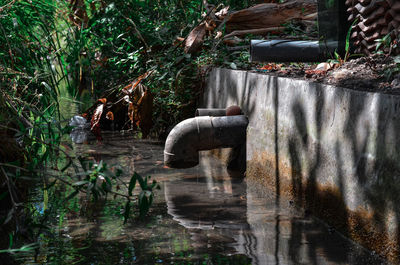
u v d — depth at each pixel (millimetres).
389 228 3564
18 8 5406
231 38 9211
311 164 4699
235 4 10219
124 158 7027
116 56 9844
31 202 4855
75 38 5711
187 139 6293
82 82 9852
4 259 3574
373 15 5590
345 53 6195
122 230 4223
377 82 4598
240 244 3910
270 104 5652
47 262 3529
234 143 6367
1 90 4574
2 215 4434
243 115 6457
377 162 3729
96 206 4855
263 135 5801
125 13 10102
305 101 4844
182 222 4445
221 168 6629
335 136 4301
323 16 6211
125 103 9141
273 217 4602
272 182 5535
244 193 5418
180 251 3752
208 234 4141
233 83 6969
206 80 8352
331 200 4344
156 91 8805
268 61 6688
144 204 3516
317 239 4043
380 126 3705
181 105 8586
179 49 9227
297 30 9102
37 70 5137
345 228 4121
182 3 10641
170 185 5719
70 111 10266
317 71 5758
